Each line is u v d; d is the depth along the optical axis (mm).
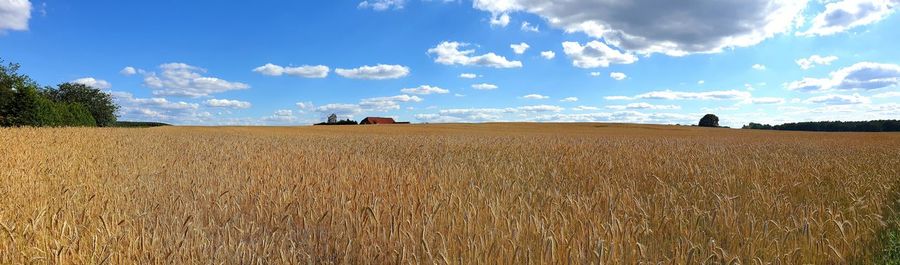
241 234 4477
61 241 4035
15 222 4824
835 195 7148
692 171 9148
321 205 5738
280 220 5215
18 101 54969
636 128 73500
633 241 4180
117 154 12641
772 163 11281
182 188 7305
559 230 4586
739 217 5262
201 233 4449
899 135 48312
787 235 4383
